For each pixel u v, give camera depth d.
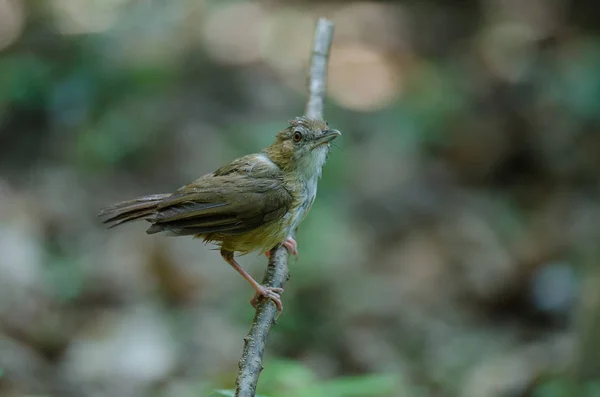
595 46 20.64
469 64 21.97
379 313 12.23
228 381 9.55
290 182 6.85
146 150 16.45
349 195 15.92
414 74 21.55
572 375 10.56
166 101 18.02
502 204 16.42
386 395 10.28
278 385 6.74
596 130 17.86
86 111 16.98
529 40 22.33
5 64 17.58
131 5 21.44
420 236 14.95
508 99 19.50
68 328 11.58
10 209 14.09
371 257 14.02
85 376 10.67
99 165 16.09
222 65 20.67
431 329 12.25
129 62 18.62
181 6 22.69
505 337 12.36
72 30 19.47
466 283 13.56
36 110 16.89
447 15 24.84
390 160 17.39
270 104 19.31
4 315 11.34
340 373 11.16
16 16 19.94
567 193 16.84
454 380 11.25
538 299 13.09
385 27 24.27
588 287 10.83
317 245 12.84
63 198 14.84
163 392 10.40
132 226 14.01
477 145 18.00
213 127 17.55
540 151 17.86
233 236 6.81
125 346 11.22
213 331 11.58
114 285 12.51
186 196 6.66
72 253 13.34
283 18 24.22
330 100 19.86
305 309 11.91
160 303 12.38
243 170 6.84
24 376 10.38
